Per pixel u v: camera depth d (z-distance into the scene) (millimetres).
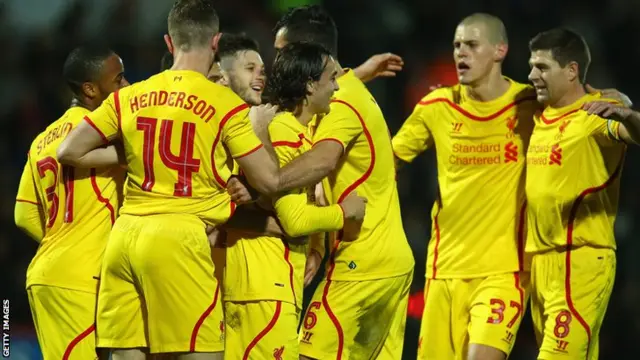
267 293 14016
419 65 32906
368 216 14883
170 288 13320
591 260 15922
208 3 13867
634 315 25953
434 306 17125
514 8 34875
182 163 13383
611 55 34719
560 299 16000
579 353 15906
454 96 17141
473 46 16672
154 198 13469
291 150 14195
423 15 34219
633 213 28406
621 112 14445
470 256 16750
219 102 13469
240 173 14047
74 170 14477
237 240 14219
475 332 16266
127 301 13711
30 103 30719
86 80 14805
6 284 26484
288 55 14352
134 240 13375
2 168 29328
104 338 13875
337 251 14945
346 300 14867
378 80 31922
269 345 13984
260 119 14023
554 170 15953
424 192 29109
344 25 33844
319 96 14297
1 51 31766
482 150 16781
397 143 17641
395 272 15023
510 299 16359
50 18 33188
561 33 16156
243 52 16297
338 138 14258
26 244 27438
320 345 14891
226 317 14305
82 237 14516
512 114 16734
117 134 13766
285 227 14023
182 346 13430
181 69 13695
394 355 15633
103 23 32562
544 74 16094
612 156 15867
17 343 21484
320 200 15086
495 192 16703
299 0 34375
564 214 15961
